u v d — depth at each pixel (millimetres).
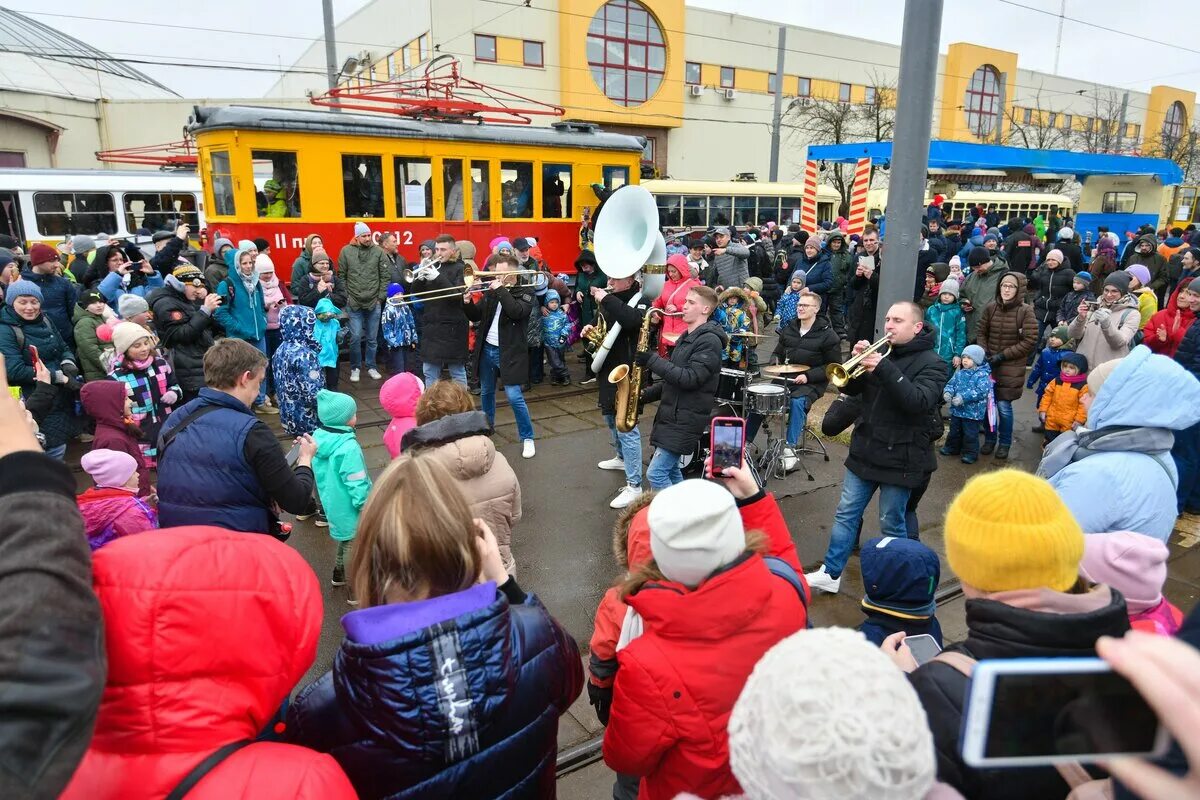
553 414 7812
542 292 8922
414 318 8758
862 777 876
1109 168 19516
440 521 1451
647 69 28219
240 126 9117
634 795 2092
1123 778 840
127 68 31750
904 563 2199
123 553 1109
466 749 1331
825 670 966
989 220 20531
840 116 30406
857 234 11664
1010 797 1258
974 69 38750
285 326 5504
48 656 858
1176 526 5109
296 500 2893
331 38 16516
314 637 1250
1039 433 7461
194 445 2754
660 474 4605
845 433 6988
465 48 23969
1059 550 1400
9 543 918
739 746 1007
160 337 6250
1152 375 2324
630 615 2000
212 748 1090
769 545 2150
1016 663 835
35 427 4984
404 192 10492
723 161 31281
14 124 23344
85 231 15008
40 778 819
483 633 1355
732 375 5641
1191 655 795
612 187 12883
